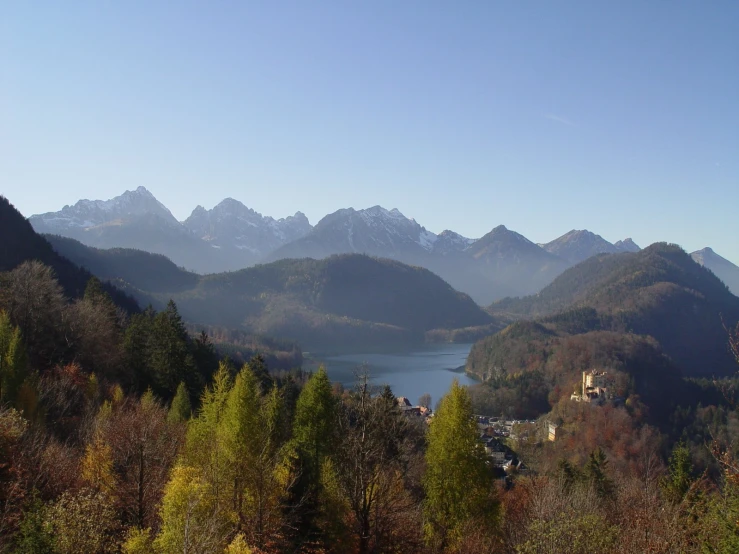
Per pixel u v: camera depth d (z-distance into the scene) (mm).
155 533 21781
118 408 40781
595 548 18328
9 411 27547
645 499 21516
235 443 24562
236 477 23516
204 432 27953
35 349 55625
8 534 18922
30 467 23172
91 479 25016
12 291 56312
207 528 18859
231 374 65375
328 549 23594
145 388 60469
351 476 24219
